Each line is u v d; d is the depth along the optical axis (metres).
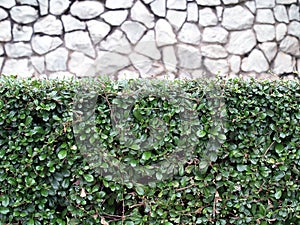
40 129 1.78
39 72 3.53
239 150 1.90
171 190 1.87
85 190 1.84
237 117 1.87
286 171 1.95
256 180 1.92
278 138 1.91
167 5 3.65
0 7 3.53
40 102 1.78
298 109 1.92
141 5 3.63
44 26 3.57
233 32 3.71
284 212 1.96
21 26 3.56
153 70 2.55
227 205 1.92
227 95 1.88
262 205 1.94
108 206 1.90
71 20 3.59
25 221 1.83
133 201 1.88
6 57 3.52
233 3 3.72
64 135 1.81
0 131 1.78
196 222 1.90
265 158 1.92
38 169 1.79
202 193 1.90
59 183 1.84
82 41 3.57
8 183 1.81
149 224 1.89
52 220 1.84
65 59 3.55
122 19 3.61
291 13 3.79
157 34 3.62
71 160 1.81
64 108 1.81
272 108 1.91
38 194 1.83
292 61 3.77
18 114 1.78
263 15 3.75
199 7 3.69
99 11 3.60
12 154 1.79
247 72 3.70
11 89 1.77
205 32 3.67
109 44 3.58
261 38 3.73
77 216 1.86
